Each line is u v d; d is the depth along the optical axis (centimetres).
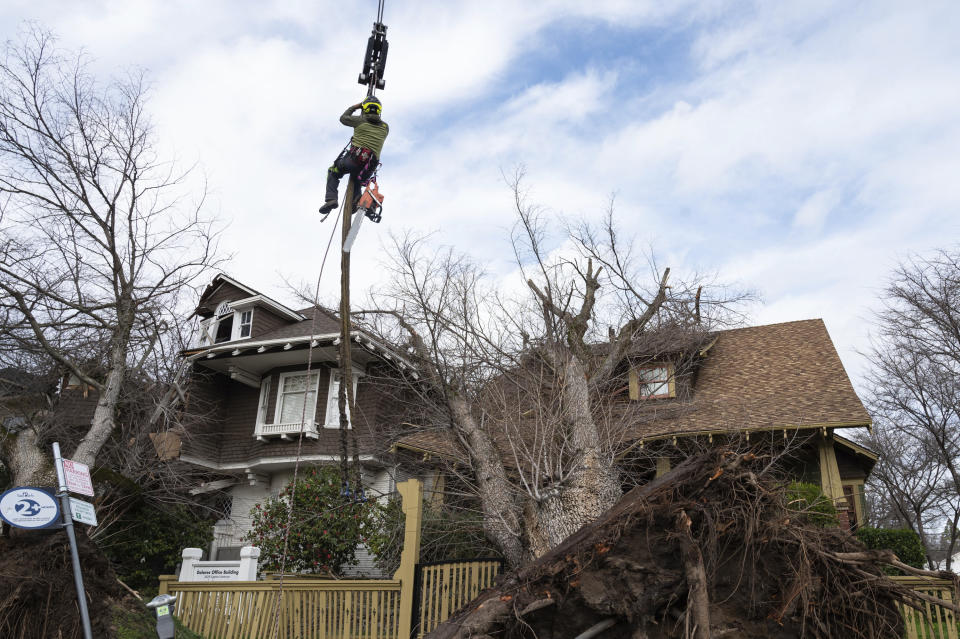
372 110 777
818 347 1805
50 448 1727
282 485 2050
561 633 555
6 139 1556
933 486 2334
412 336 1509
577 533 612
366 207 760
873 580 562
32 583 770
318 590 1091
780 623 548
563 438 1232
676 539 549
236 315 2338
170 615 747
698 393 1730
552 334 1506
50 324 1605
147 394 1925
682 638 534
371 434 1775
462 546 1437
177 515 1811
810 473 1532
